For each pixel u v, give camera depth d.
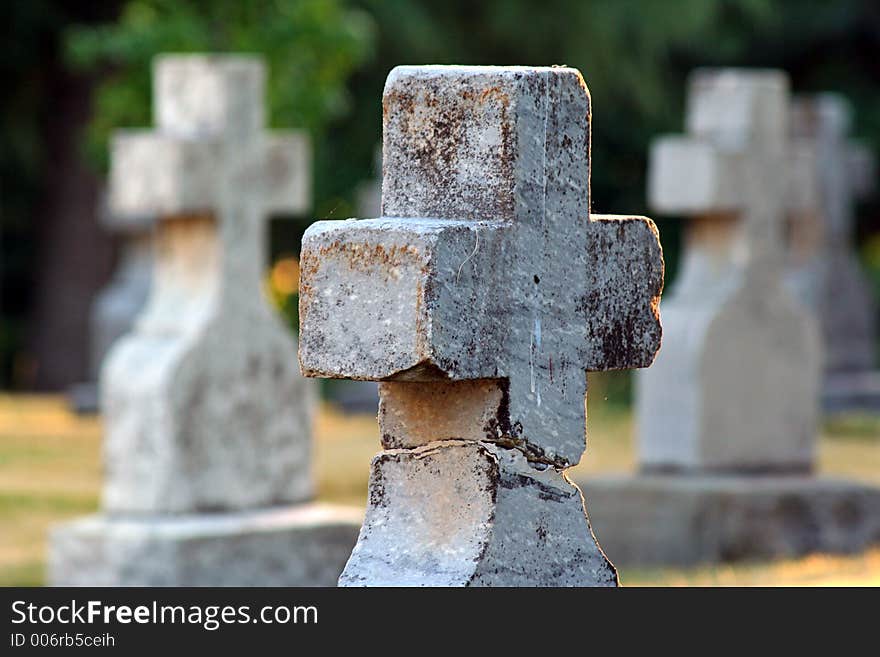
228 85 25.03
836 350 45.47
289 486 25.31
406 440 12.14
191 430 24.31
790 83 71.50
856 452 36.88
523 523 12.03
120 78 42.66
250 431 24.88
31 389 59.91
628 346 12.68
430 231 11.28
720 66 67.69
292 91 38.75
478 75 11.91
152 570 23.39
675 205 29.03
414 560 11.92
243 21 39.50
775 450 29.50
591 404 46.97
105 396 24.59
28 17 56.53
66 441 37.50
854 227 73.75
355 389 47.84
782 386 29.55
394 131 12.09
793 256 45.44
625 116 64.31
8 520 28.88
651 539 28.25
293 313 59.91
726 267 29.20
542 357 12.07
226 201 24.88
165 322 24.78
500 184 11.84
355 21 45.22
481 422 11.92
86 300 58.31
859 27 69.88
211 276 24.77
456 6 57.16
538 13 57.22
